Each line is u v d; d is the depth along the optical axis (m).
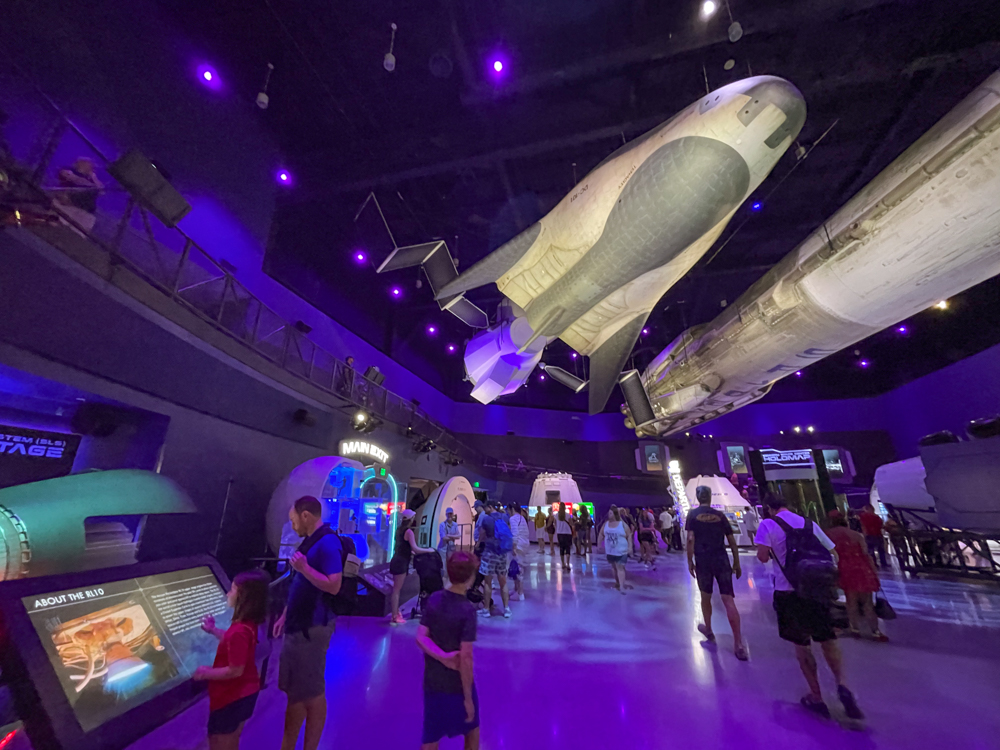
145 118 7.72
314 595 2.37
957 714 2.87
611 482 23.48
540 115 10.55
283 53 9.39
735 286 17.16
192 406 6.15
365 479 9.15
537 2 8.39
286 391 8.54
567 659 4.01
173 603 2.62
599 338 6.65
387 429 13.07
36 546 3.67
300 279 13.62
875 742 2.55
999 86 3.26
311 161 11.65
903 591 7.31
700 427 23.56
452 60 9.50
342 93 10.30
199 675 1.88
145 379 5.36
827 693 3.24
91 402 5.10
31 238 4.03
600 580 8.63
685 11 8.34
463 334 23.84
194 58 8.97
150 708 2.06
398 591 5.41
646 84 9.79
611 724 2.82
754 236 14.08
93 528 4.67
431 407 20.94
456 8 8.52
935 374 18.17
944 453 8.74
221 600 2.96
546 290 5.64
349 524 8.36
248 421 7.36
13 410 4.75
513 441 23.69
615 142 11.28
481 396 8.72
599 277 4.89
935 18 8.09
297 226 13.47
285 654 2.28
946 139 3.57
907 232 4.01
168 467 5.69
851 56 8.88
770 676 3.56
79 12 6.56
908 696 3.16
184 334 6.02
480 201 13.62
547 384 26.00
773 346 6.26
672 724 2.81
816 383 23.06
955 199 3.60
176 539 5.77
